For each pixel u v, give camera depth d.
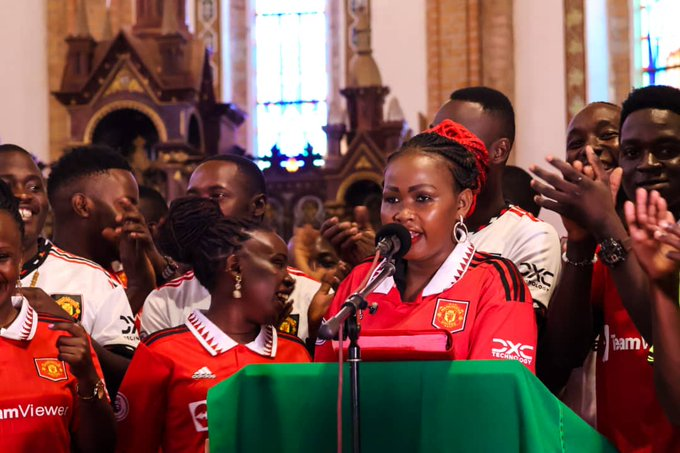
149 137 13.84
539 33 17.16
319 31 19.77
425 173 3.80
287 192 14.54
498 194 4.82
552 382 4.24
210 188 5.27
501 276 3.79
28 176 4.96
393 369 3.30
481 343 3.63
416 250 3.79
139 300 5.17
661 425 3.90
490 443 3.20
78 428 4.11
